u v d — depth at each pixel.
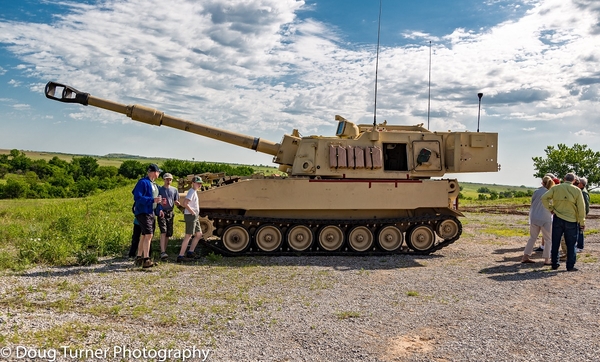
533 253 14.60
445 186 14.48
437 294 9.36
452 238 14.50
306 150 14.41
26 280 9.66
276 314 7.89
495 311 8.22
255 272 11.20
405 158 14.69
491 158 14.82
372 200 14.16
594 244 15.99
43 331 6.70
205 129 14.81
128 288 9.32
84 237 13.56
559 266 12.17
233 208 13.64
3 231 15.41
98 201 26.88
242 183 13.69
